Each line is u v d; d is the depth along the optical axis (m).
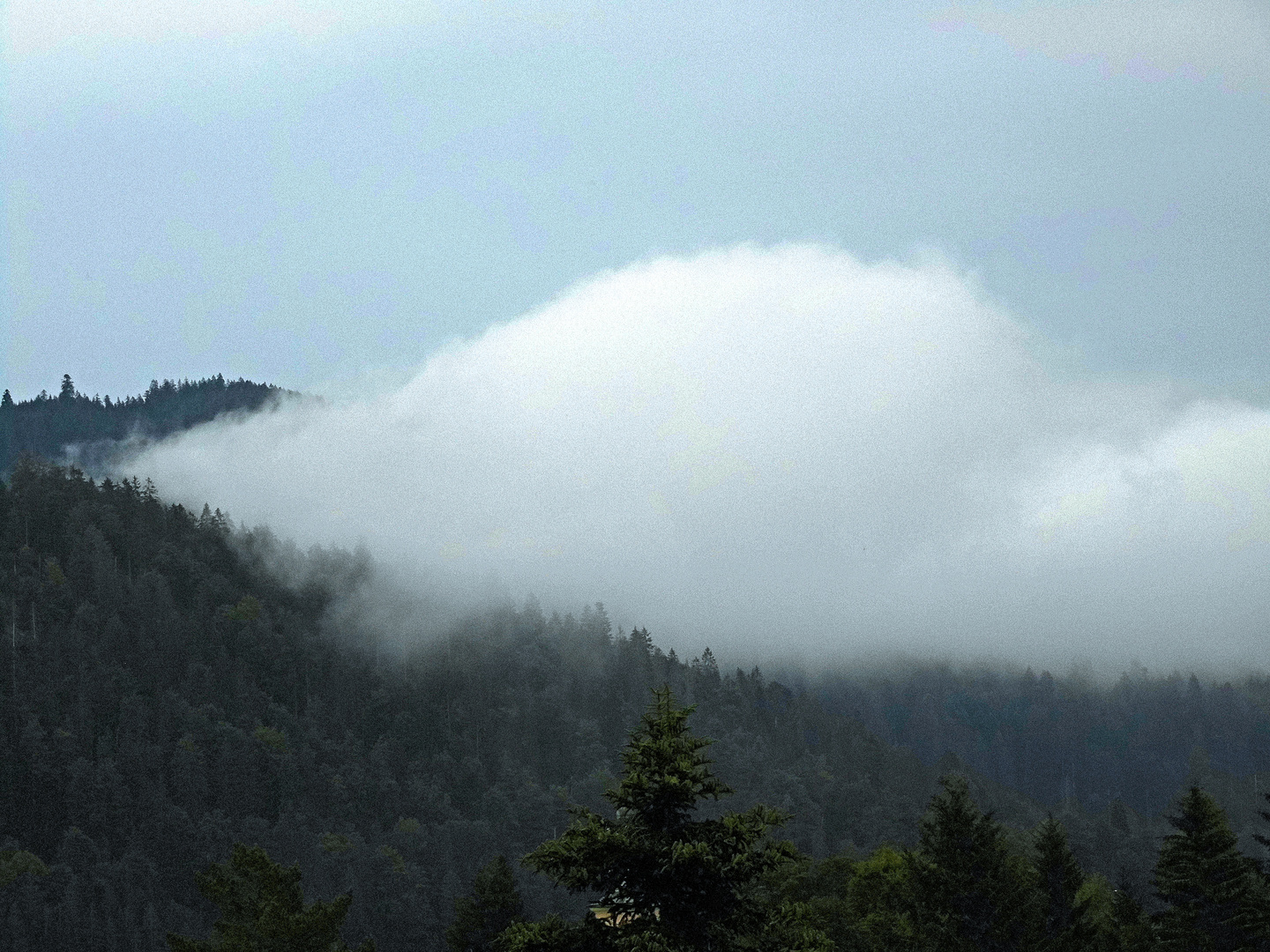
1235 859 73.94
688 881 23.59
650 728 25.53
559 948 23.50
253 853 58.19
